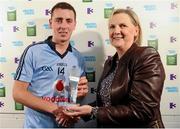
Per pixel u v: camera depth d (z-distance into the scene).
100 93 1.49
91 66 1.82
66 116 1.45
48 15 1.79
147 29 1.78
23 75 1.52
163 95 1.80
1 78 1.83
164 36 1.77
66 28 1.55
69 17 1.55
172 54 1.78
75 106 1.40
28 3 1.79
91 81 1.82
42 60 1.57
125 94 1.31
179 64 1.78
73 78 1.48
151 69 1.26
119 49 1.43
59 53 1.60
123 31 1.40
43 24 1.80
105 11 1.77
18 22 1.80
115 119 1.28
